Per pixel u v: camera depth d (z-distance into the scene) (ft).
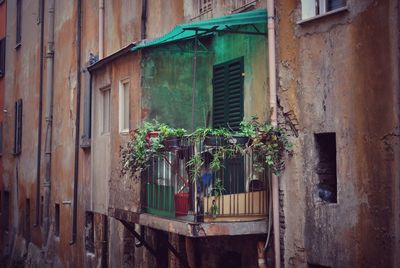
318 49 29.01
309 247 29.45
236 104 35.91
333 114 28.17
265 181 32.24
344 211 27.55
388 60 25.34
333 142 29.78
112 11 53.06
